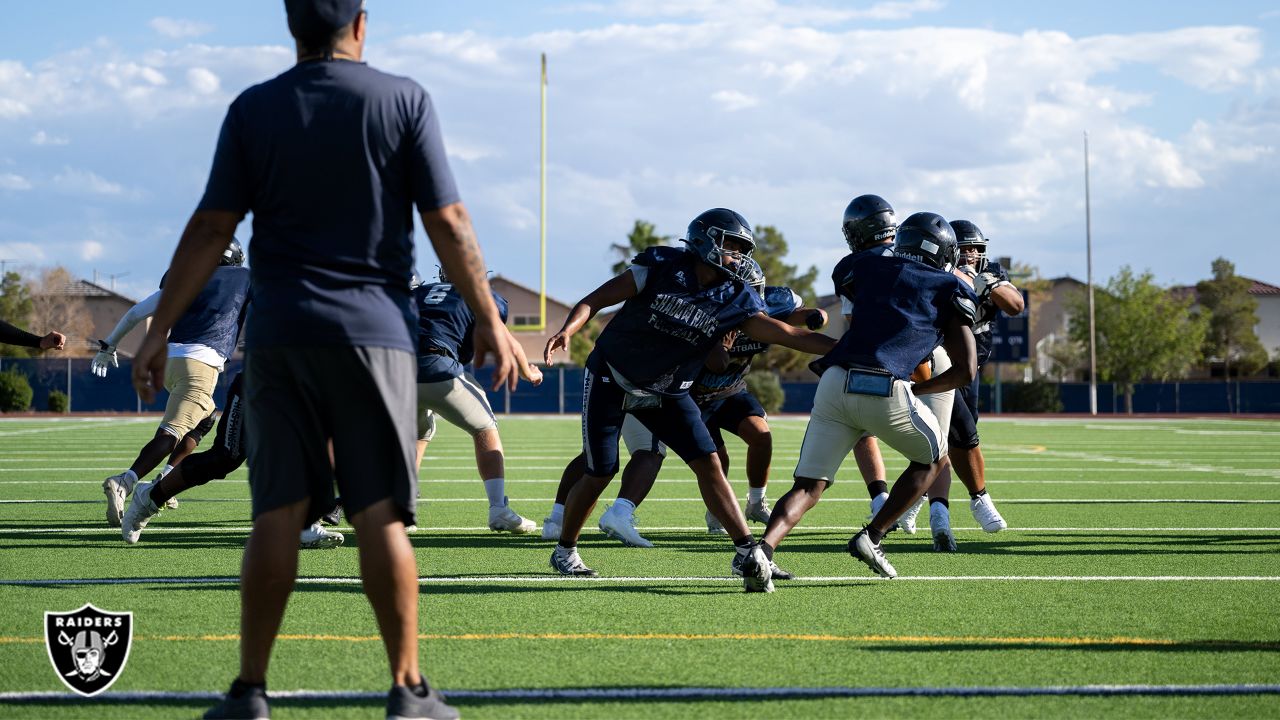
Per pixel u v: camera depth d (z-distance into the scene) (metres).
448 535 8.34
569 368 48.12
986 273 7.96
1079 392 54.72
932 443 6.01
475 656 4.55
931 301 6.02
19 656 4.48
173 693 3.97
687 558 7.24
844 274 6.73
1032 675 4.29
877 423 5.93
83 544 7.65
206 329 8.54
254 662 3.36
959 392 7.98
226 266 8.77
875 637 4.91
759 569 5.87
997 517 8.17
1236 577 6.49
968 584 6.26
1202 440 23.52
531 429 27.89
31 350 63.16
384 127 3.36
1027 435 26.08
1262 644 4.80
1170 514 9.73
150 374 3.40
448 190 3.41
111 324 69.69
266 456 3.36
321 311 3.29
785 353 59.53
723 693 4.02
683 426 6.03
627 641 4.82
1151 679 4.23
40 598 5.66
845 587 6.16
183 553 7.25
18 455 17.11
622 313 6.19
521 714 3.77
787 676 4.26
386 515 3.38
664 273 6.09
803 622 5.23
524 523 8.36
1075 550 7.61
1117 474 14.28
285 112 3.35
